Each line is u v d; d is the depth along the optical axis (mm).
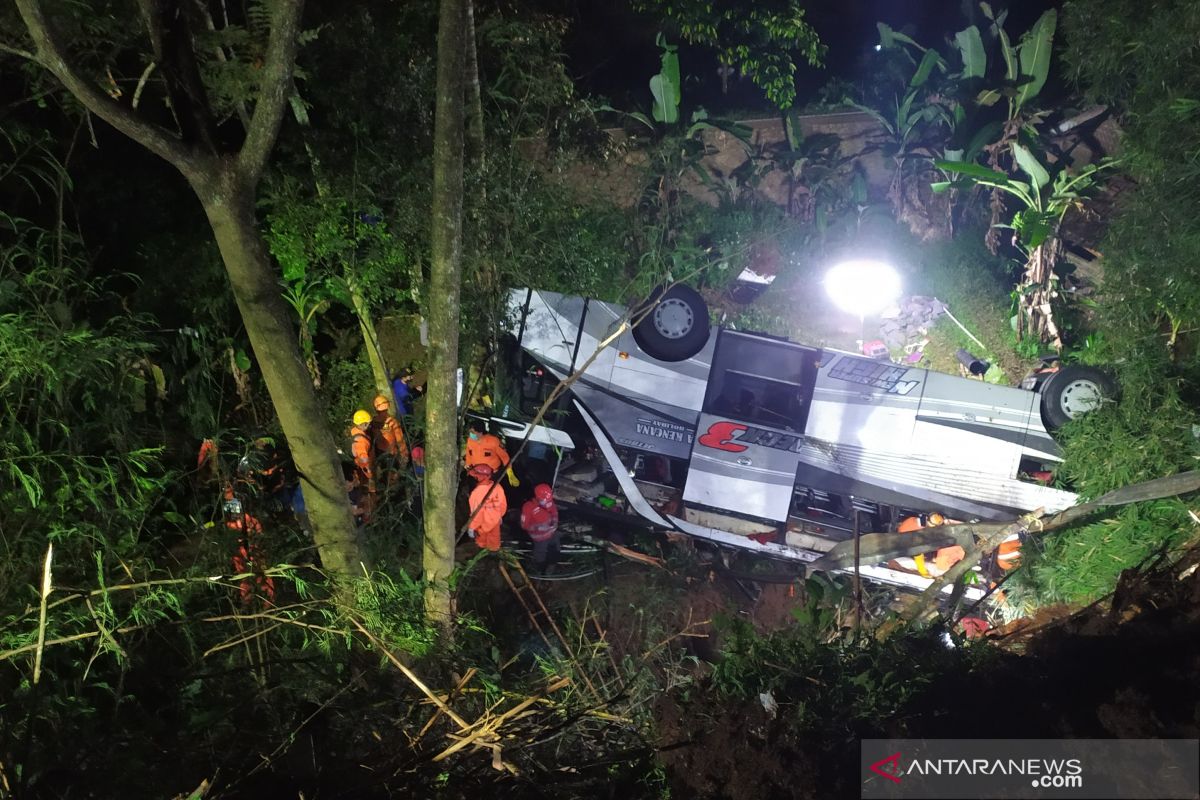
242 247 4691
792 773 2775
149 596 4051
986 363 11711
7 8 5605
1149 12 8047
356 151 7617
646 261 9859
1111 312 8766
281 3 4238
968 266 13062
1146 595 3510
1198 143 7648
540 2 8664
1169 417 7637
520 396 9328
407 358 10586
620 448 9125
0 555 4035
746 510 9094
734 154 14258
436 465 5648
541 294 8812
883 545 5945
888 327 12266
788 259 13102
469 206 7266
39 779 3000
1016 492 8555
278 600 5020
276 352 4945
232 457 5703
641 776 3074
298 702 3799
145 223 9594
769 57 9742
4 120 6199
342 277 8391
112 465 4781
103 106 4125
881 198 14133
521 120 8219
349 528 5398
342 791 3018
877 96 14781
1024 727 2762
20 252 5137
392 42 7559
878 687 3148
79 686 3709
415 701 3793
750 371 8953
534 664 5844
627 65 15672
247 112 7391
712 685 3426
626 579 8523
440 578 5836
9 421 4527
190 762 3252
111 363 4945
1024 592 7672
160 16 4270
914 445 8773
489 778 3201
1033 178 11617
